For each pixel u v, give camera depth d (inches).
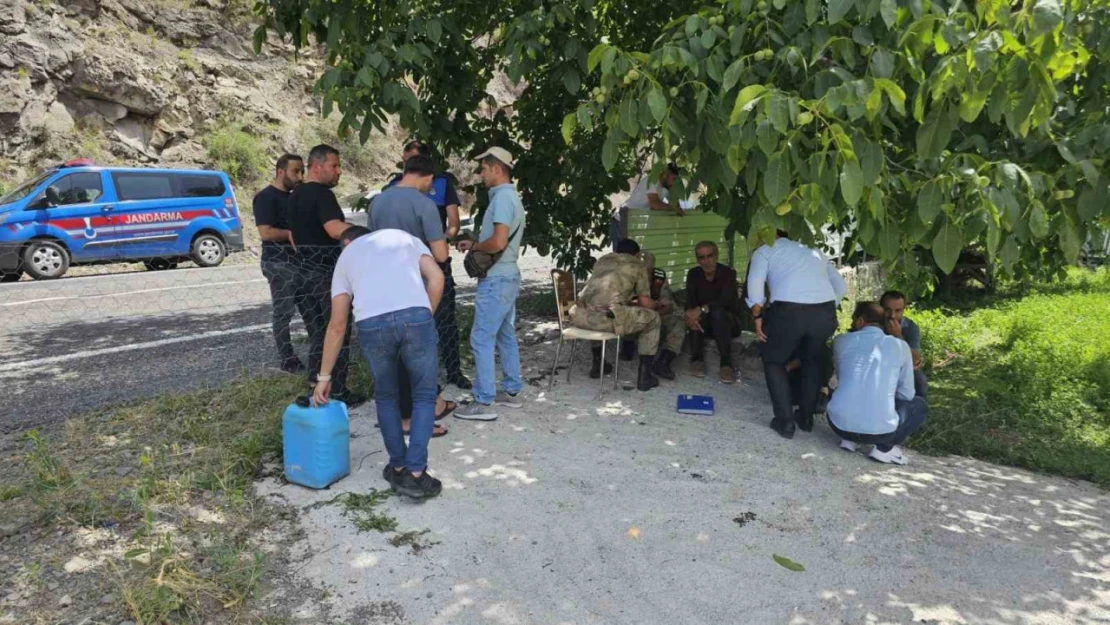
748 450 177.6
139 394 204.2
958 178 117.2
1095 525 144.1
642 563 124.9
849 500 151.4
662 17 247.1
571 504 145.5
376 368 139.3
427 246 165.9
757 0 139.5
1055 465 175.5
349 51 203.9
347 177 821.2
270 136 778.2
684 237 332.2
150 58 699.4
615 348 264.4
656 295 248.5
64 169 487.2
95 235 490.0
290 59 831.1
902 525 140.9
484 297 189.0
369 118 190.1
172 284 450.6
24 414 188.2
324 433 144.8
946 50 114.7
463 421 189.6
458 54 239.6
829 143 116.1
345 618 108.2
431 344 140.4
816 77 124.8
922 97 120.3
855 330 184.5
